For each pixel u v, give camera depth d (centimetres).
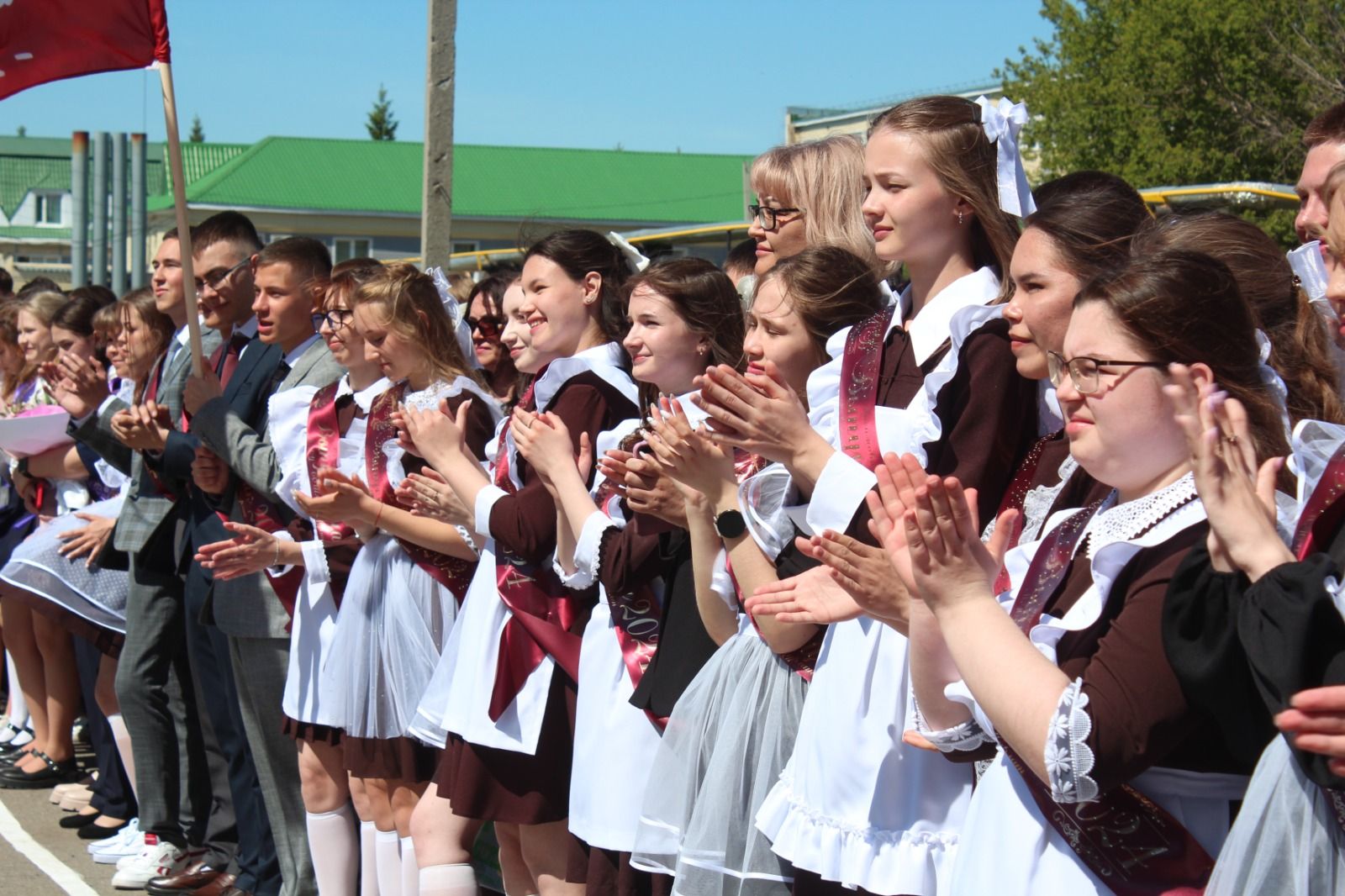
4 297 800
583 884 344
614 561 317
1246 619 165
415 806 393
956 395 251
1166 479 194
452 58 678
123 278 1908
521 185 5428
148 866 516
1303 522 180
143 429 471
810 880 259
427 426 362
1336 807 165
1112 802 190
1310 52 2416
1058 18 2708
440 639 404
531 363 381
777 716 281
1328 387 226
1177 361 190
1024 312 233
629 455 304
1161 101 2514
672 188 5647
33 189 4884
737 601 294
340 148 5241
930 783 244
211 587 463
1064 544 208
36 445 615
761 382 248
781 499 281
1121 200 242
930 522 191
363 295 400
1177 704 179
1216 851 190
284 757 448
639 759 322
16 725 722
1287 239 1608
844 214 336
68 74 461
